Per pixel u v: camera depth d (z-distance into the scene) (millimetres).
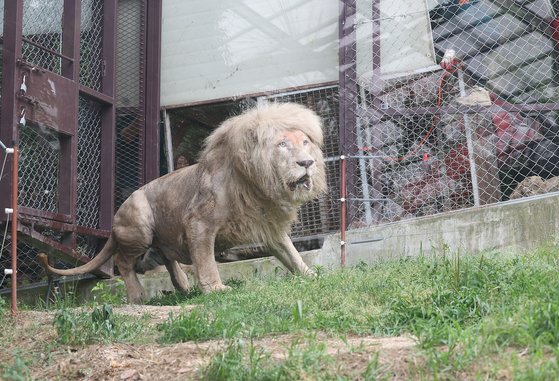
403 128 11352
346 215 11203
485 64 11625
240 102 12797
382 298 6660
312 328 5953
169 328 6238
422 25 11555
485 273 6434
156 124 12562
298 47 12539
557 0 11391
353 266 9867
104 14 12008
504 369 4367
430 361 4492
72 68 10922
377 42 11617
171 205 9648
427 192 11172
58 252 10578
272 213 9016
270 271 10703
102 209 11641
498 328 4832
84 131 11602
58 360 5836
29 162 10516
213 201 8969
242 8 12812
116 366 5500
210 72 12891
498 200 11008
